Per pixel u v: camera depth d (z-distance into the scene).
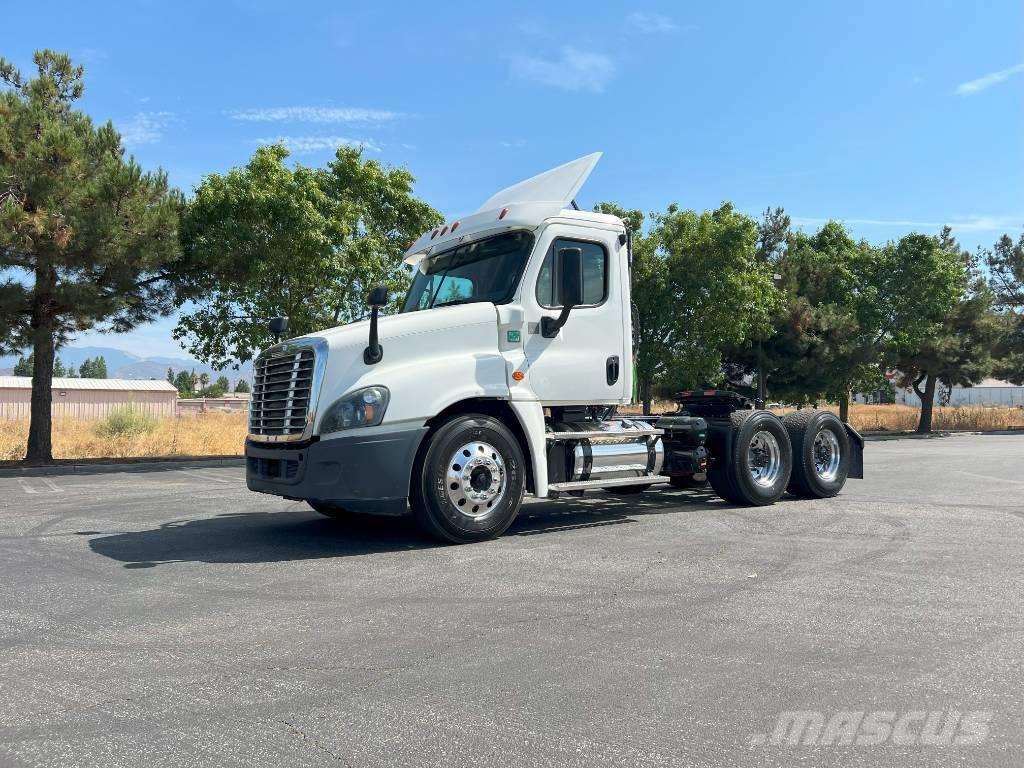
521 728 3.23
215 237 17.94
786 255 33.38
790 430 10.30
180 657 4.10
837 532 7.77
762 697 3.54
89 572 6.10
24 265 15.97
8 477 15.30
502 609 4.96
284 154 20.27
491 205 8.70
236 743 3.11
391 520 8.68
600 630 4.53
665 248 25.91
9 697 3.58
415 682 3.73
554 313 7.88
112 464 18.17
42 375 17.94
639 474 8.66
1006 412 48.75
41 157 15.23
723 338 25.72
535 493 7.59
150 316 18.59
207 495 11.64
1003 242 49.22
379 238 20.92
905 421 43.88
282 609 4.98
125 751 3.05
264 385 7.40
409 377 6.94
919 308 34.00
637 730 3.21
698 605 5.05
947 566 6.21
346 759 2.98
